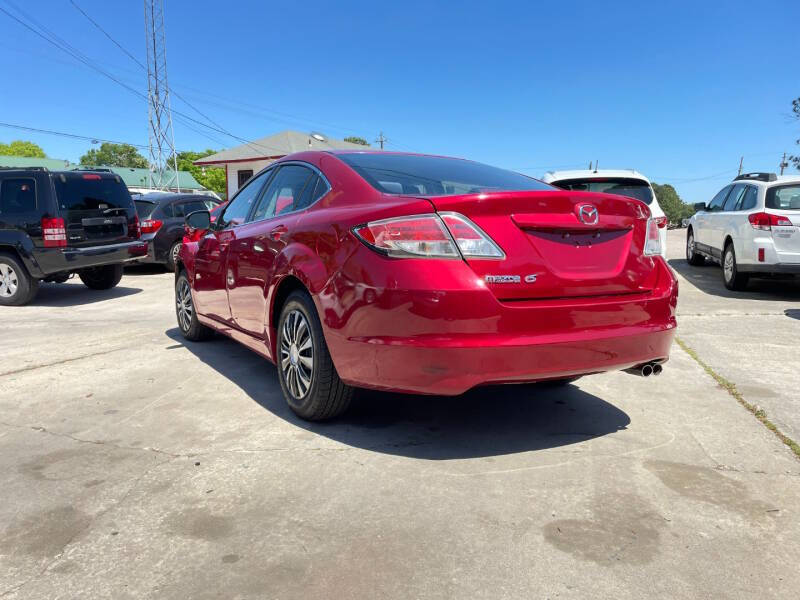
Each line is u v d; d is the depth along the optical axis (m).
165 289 9.80
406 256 2.76
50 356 5.12
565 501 2.57
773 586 2.01
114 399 3.93
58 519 2.43
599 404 3.83
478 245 2.74
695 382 4.29
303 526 2.37
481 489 2.67
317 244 3.23
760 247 8.07
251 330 4.13
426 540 2.27
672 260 12.83
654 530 2.34
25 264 8.08
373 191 3.23
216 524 2.38
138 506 2.53
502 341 2.71
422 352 2.71
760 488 2.69
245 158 31.88
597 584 2.02
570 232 2.95
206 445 3.16
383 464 2.92
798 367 4.64
